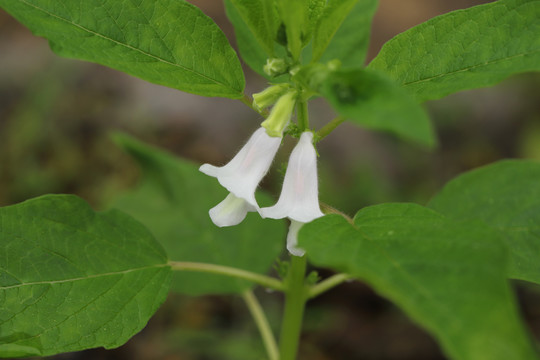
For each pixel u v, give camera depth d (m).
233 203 0.26
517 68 0.25
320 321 0.52
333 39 0.31
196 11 0.26
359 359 0.50
